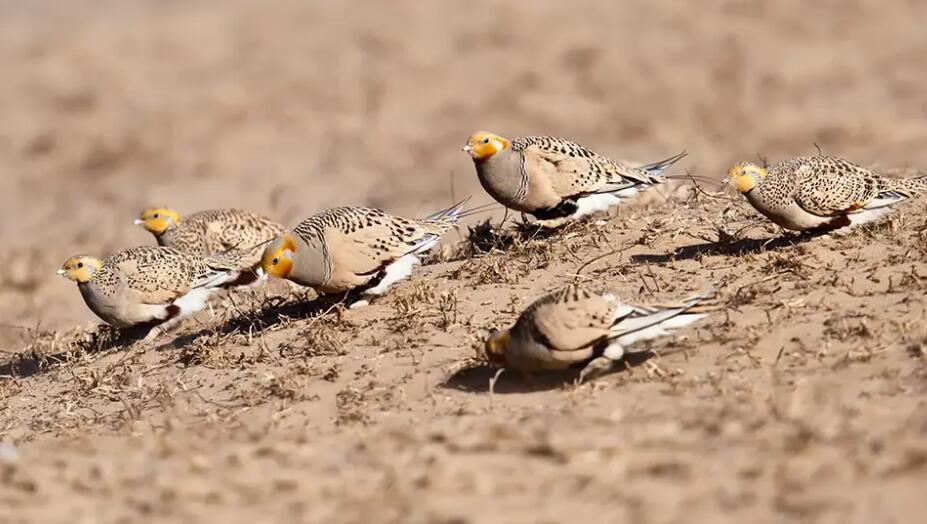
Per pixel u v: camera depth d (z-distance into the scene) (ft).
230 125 110.73
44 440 39.17
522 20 132.16
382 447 32.89
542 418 33.68
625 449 30.12
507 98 111.45
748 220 47.16
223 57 130.52
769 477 27.99
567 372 37.27
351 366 40.52
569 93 111.96
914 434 29.35
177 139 108.58
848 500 26.58
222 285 51.98
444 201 82.64
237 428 36.96
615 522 26.61
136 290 48.83
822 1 132.46
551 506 27.68
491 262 46.47
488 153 48.03
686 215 49.21
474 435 32.78
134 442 36.45
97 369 46.62
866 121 95.40
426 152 99.45
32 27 145.28
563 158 48.91
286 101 115.65
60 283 72.90
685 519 26.37
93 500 31.24
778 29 125.80
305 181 93.76
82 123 114.11
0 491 32.37
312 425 36.47
